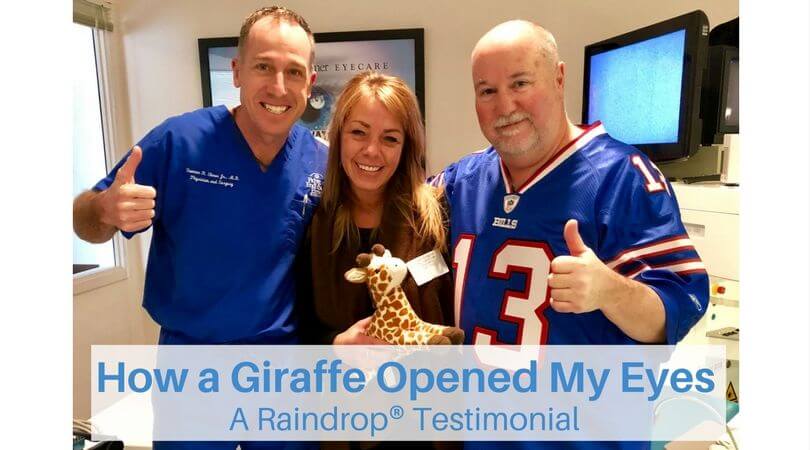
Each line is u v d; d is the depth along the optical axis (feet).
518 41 3.42
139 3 8.21
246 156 4.35
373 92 3.86
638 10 7.10
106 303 8.16
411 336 3.58
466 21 7.47
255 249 4.33
